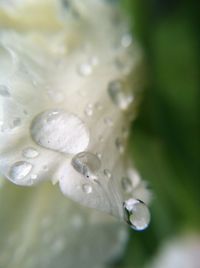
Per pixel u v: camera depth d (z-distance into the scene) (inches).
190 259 2.7
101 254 1.9
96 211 1.9
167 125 2.4
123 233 2.0
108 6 2.3
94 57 2.0
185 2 2.6
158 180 2.4
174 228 2.7
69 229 1.9
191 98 2.5
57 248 1.9
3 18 2.0
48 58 1.8
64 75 1.8
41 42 1.9
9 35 1.9
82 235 1.9
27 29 2.0
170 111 2.4
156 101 2.3
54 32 2.0
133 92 2.1
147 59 2.3
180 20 2.6
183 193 2.5
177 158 2.4
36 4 2.0
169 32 2.6
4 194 1.8
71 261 1.9
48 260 1.9
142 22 2.4
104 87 1.9
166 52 2.5
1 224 1.8
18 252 1.8
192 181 2.5
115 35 2.2
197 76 2.5
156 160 2.4
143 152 2.3
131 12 2.4
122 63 2.1
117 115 1.8
